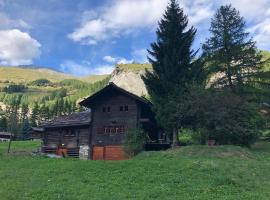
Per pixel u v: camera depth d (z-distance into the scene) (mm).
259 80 57156
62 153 56938
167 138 56125
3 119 137750
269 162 37438
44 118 164500
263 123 48344
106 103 55281
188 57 51719
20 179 32188
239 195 26094
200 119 46875
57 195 26672
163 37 53156
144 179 30875
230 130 45281
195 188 28078
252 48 57531
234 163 36188
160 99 49719
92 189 28188
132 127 51969
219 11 59281
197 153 41281
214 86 56500
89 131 55094
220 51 58062
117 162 38156
